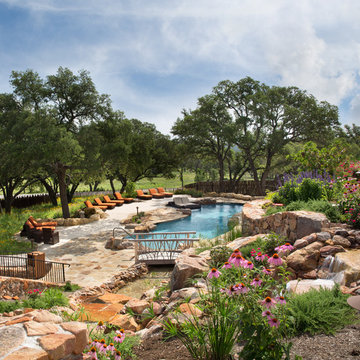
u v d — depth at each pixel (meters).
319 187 10.77
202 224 20.64
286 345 3.06
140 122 42.75
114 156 24.95
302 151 14.00
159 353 3.81
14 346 2.73
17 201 32.03
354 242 6.95
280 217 8.98
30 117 20.41
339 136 38.28
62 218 21.45
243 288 3.13
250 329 3.04
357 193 8.80
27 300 7.55
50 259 13.41
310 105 32.28
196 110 36.84
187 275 7.64
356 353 3.19
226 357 3.32
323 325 3.87
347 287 5.09
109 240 15.23
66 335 2.96
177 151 40.66
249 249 7.88
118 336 3.78
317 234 7.27
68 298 8.22
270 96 33.88
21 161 20.02
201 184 38.47
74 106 24.66
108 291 9.97
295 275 6.30
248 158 35.97
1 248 14.73
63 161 19.89
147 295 8.09
